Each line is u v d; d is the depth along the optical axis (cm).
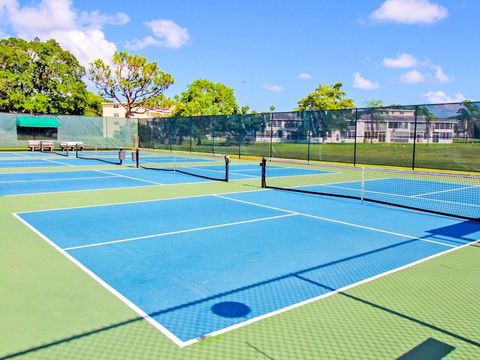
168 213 952
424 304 461
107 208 1005
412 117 2009
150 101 4650
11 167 2042
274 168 2148
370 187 1468
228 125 2834
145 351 354
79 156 2833
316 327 403
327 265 594
